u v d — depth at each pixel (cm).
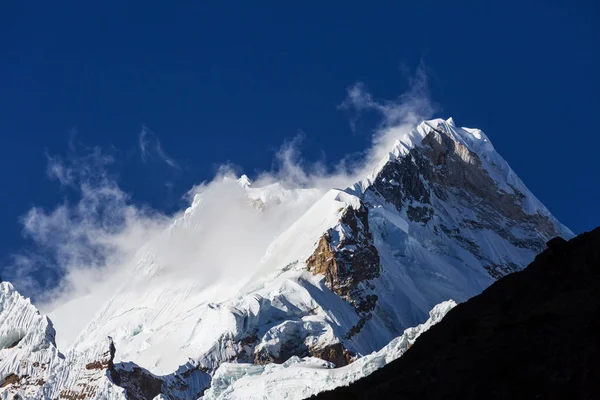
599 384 17300
